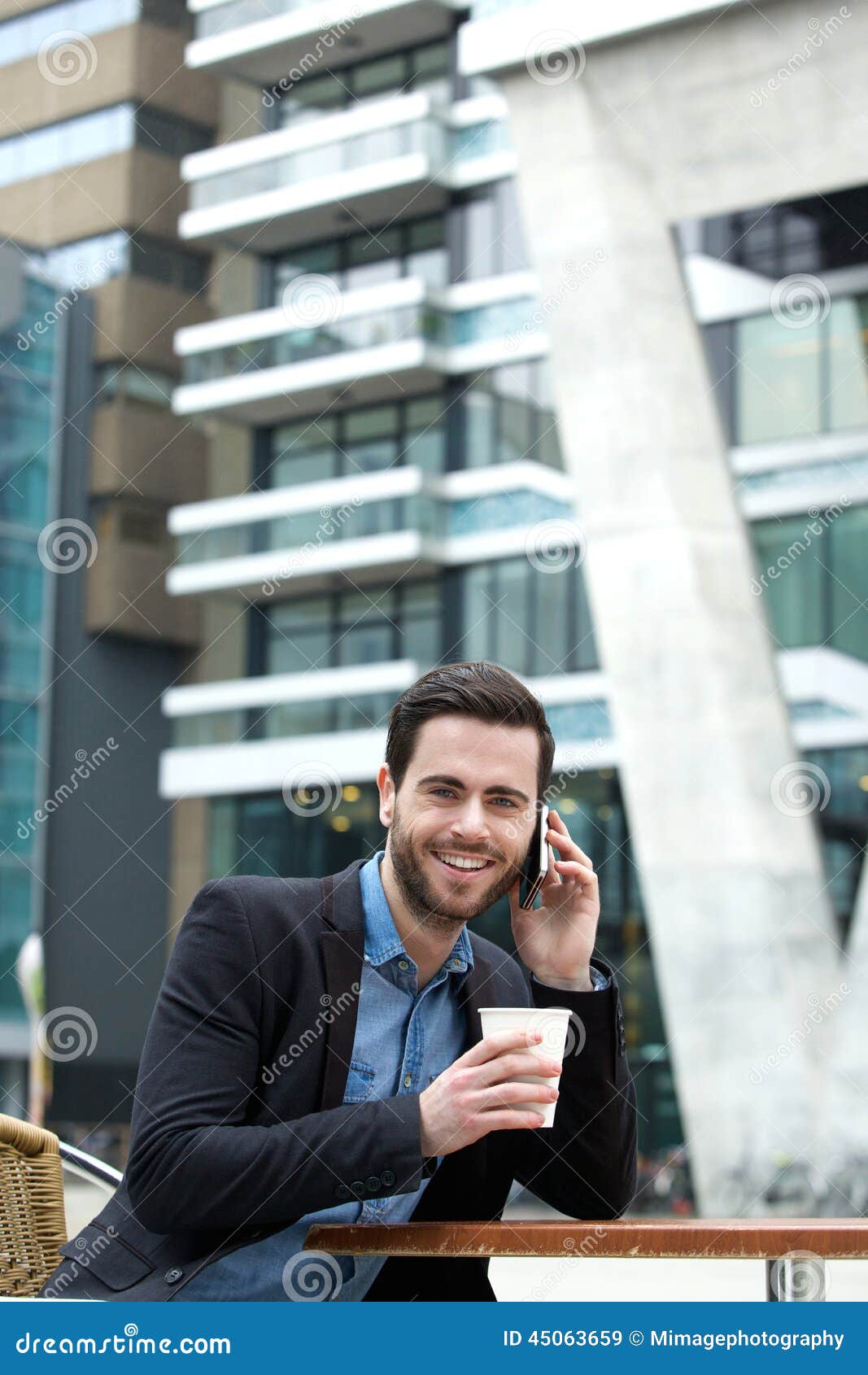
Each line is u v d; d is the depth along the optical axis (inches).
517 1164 71.1
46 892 751.7
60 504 753.0
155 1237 61.7
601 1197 69.2
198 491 724.0
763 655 463.2
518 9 525.3
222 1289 61.5
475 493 627.5
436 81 620.1
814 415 526.3
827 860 499.8
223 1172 57.4
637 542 454.3
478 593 620.7
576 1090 68.2
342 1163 57.1
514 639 608.4
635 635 454.3
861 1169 432.1
